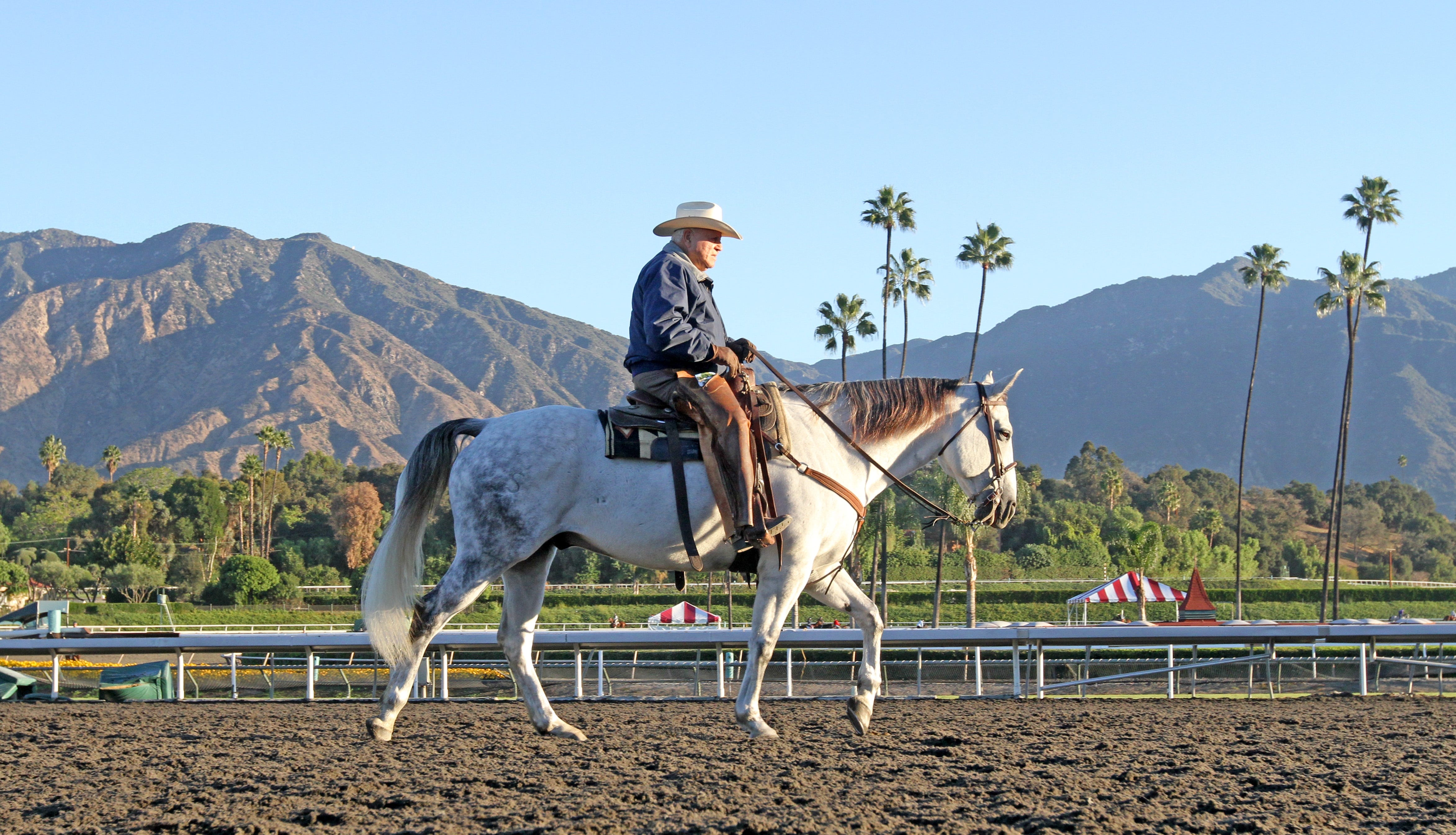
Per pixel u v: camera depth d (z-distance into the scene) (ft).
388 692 21.77
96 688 57.06
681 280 20.99
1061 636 40.98
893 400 23.29
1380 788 17.01
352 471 504.43
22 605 237.04
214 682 68.64
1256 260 193.57
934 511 24.89
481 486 20.44
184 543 331.57
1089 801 15.85
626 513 20.62
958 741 22.84
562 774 18.04
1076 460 532.32
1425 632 41.91
